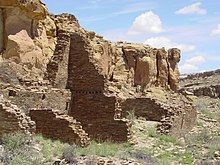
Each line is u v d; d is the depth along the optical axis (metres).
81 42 25.75
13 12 27.30
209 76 86.88
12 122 17.09
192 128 33.53
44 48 30.73
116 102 24.81
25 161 15.05
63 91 23.81
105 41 42.34
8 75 21.77
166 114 28.75
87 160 16.36
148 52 47.81
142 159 18.47
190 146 23.12
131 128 24.47
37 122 20.00
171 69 52.12
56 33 34.25
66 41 25.34
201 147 22.92
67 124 19.67
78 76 25.59
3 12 27.25
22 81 22.47
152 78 47.47
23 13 27.94
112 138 23.52
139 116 29.55
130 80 44.75
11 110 17.19
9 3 26.84
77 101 25.38
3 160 14.84
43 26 31.86
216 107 50.44
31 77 24.28
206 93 67.31
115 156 18.20
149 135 25.33
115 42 48.16
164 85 50.16
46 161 15.70
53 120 19.84
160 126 26.62
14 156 15.32
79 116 25.17
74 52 25.83
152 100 29.48
